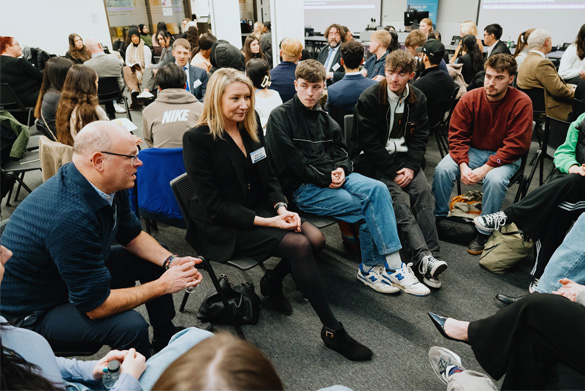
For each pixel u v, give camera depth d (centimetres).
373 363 163
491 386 123
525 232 200
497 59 220
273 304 194
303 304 200
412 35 426
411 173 227
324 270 225
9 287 118
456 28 845
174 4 995
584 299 123
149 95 443
